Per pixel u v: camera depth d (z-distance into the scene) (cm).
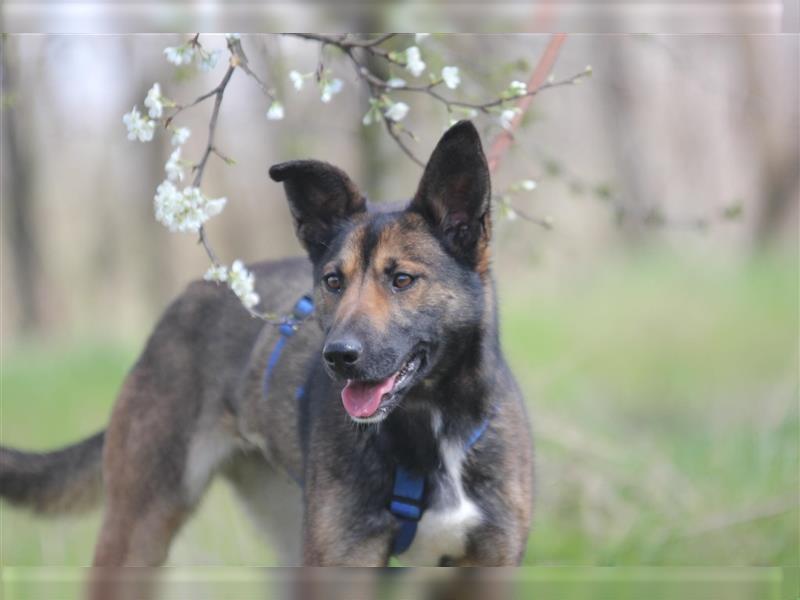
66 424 1652
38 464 1013
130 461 953
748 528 1115
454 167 751
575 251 1933
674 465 1292
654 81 3316
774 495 1180
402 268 738
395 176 1498
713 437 1406
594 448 1266
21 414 1717
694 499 1195
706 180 3594
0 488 1007
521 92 816
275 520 1014
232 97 2400
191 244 3166
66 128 2816
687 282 2341
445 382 772
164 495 951
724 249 2925
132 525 948
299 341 908
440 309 747
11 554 1199
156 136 2903
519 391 838
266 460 998
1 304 3278
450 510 781
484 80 1128
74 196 3431
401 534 788
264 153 2833
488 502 789
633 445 1354
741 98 1391
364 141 1470
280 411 907
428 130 1445
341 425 786
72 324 3200
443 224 761
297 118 1630
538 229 1712
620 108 3362
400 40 1089
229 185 3028
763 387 1753
